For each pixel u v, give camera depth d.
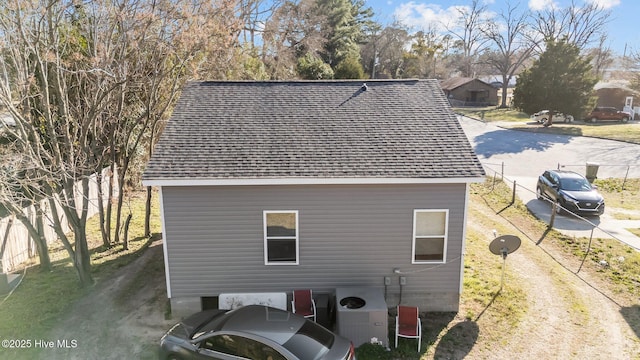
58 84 11.61
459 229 10.84
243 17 28.42
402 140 11.41
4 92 10.84
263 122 12.05
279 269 11.00
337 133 11.66
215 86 13.72
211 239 10.69
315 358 7.34
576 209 19.11
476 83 67.38
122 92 13.89
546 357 9.55
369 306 9.84
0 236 12.89
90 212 18.67
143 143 22.11
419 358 9.42
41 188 12.71
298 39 46.66
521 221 18.88
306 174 10.19
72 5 11.74
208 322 8.84
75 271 13.12
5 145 14.51
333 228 10.79
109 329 10.31
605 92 53.75
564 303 11.90
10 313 10.88
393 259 11.02
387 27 72.00
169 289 10.90
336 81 14.17
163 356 8.53
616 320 11.13
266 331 7.83
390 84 14.07
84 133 12.60
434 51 79.94
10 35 11.08
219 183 10.05
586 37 59.81
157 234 16.95
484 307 11.59
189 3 14.27
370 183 10.27
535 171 27.25
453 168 10.45
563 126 42.16
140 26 13.54
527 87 42.31
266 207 10.57
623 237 16.92
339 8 52.31
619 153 30.75
